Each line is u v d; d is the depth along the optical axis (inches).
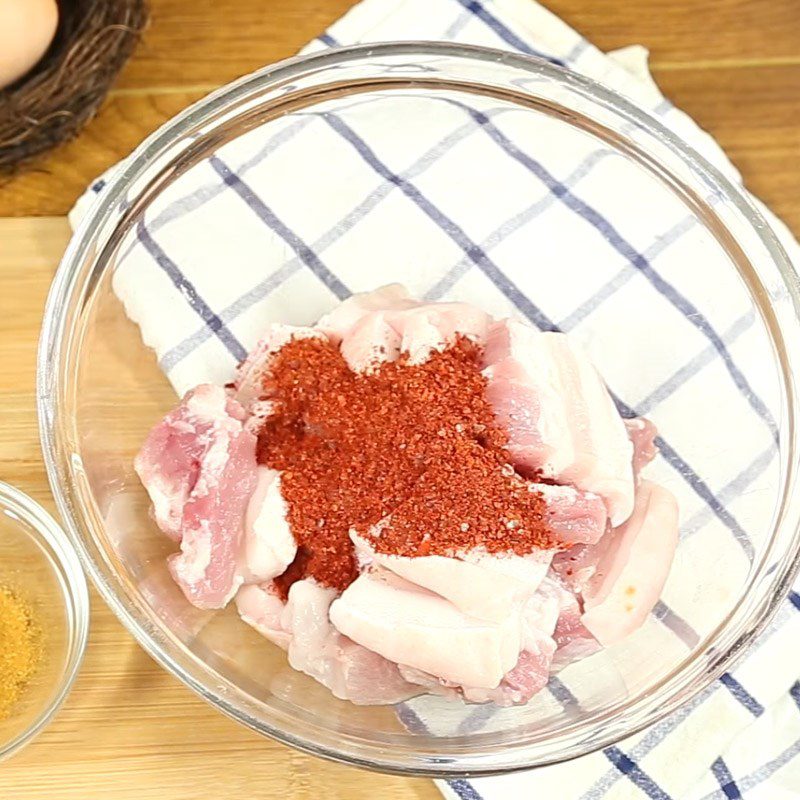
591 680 22.7
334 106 22.6
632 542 21.9
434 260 24.0
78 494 21.9
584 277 23.8
